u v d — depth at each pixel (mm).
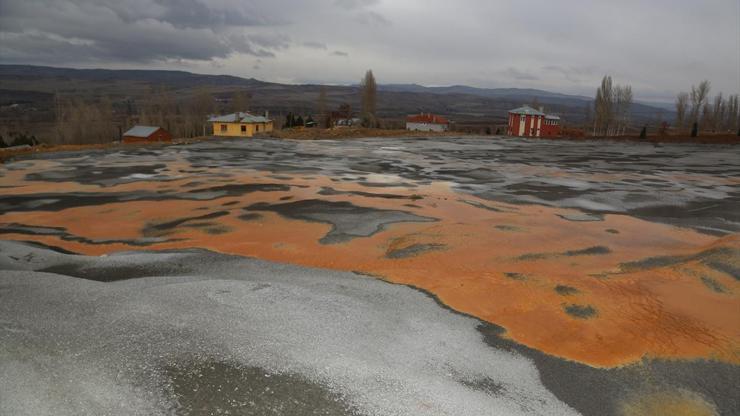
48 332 4645
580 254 7613
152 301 5332
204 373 4059
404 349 4496
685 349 4621
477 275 6465
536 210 10922
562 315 5277
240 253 7281
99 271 6383
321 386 3928
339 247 7660
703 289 6039
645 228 9430
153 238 8117
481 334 4828
